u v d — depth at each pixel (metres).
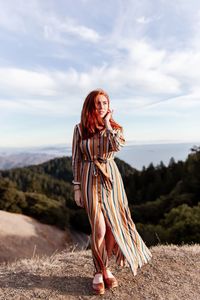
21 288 3.31
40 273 3.68
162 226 26.39
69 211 46.06
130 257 3.09
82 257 4.38
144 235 22.94
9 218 35.84
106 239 3.30
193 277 3.71
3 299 3.10
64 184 89.88
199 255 4.42
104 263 3.22
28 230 34.00
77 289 3.30
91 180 3.14
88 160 3.20
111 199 3.17
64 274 3.66
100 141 3.13
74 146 3.28
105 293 3.22
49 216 39.34
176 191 40.66
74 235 42.06
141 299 3.16
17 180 89.31
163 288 3.40
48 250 31.70
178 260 4.17
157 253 4.43
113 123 3.26
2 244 28.11
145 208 38.22
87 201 3.12
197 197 36.09
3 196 38.91
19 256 27.34
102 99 3.18
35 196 42.06
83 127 3.21
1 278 3.60
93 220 3.10
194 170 41.84
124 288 3.34
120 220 3.20
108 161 3.21
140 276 3.63
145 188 57.75
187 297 3.26
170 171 58.19
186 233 21.05
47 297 3.14
